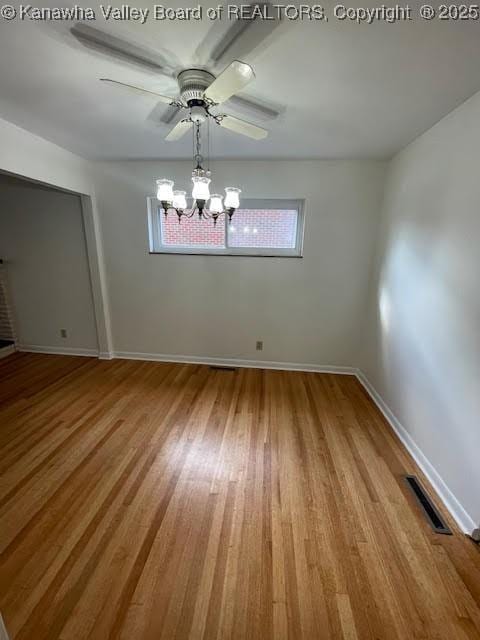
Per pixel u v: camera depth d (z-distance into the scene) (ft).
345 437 7.53
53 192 10.69
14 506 5.33
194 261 10.92
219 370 11.34
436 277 6.29
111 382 10.20
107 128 7.19
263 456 6.75
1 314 12.41
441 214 6.17
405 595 4.07
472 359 5.13
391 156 8.82
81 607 3.86
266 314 11.17
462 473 5.26
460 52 4.12
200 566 4.39
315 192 9.78
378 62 4.40
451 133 5.88
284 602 3.96
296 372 11.36
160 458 6.60
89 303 11.88
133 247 11.00
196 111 4.86
